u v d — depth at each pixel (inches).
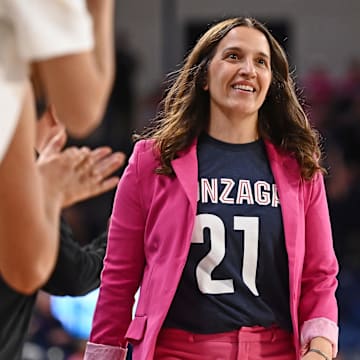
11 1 177.0
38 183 198.2
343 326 872.9
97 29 191.5
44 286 340.5
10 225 197.0
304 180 375.6
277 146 378.9
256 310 357.1
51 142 230.5
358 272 979.9
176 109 380.8
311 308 371.9
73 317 810.8
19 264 200.8
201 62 380.8
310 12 1381.6
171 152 368.8
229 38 376.5
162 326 359.6
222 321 353.4
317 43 1381.6
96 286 362.0
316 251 376.5
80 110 186.1
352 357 825.5
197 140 374.9
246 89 370.0
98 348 375.6
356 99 1249.4
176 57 1362.0
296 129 380.5
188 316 355.9
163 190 366.9
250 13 1379.2
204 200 361.4
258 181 368.5
